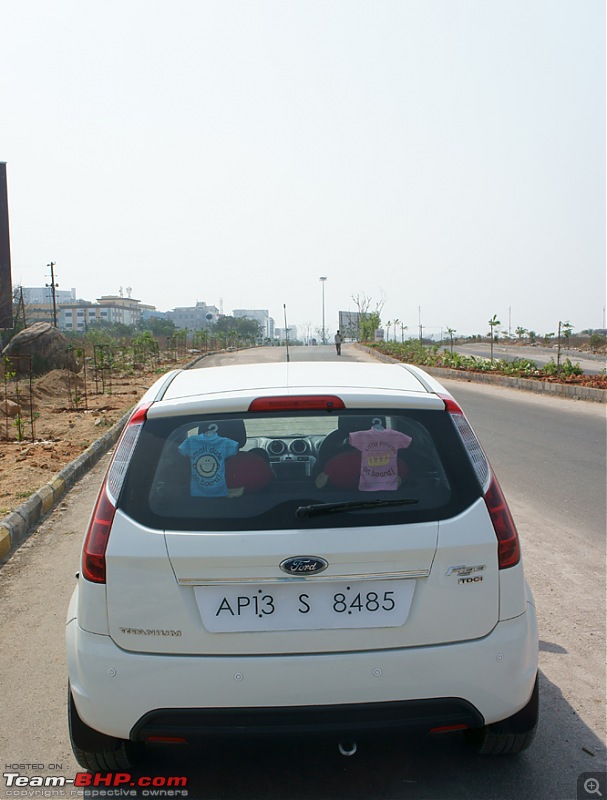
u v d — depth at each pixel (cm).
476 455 298
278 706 270
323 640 271
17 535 675
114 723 275
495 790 303
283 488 286
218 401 297
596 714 359
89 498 848
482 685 275
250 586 271
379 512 278
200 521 277
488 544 278
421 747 337
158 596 271
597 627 460
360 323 7294
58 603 521
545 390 2081
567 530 676
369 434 298
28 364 2261
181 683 269
